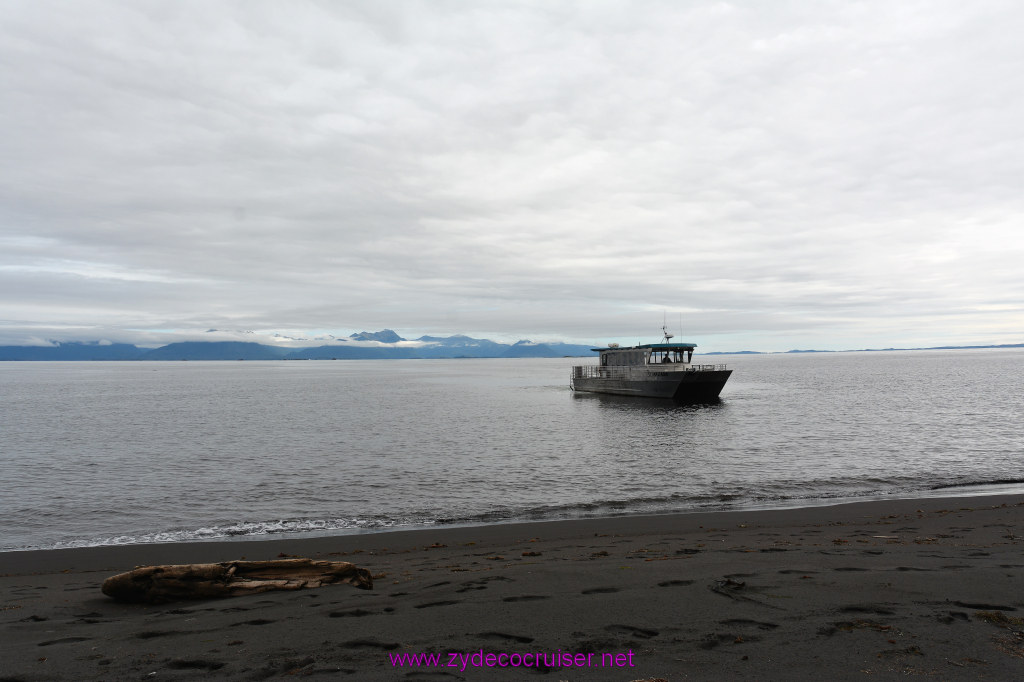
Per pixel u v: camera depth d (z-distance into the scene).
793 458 33.34
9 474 30.56
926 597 8.04
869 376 143.25
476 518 20.36
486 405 76.56
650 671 5.77
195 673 5.96
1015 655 6.08
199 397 95.38
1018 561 10.21
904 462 31.47
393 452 36.84
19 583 11.95
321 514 21.55
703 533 15.70
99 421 57.81
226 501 23.98
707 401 73.44
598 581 9.26
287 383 148.62
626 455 35.22
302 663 6.12
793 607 7.70
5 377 196.88
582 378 99.81
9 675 6.05
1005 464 30.45
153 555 15.10
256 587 9.13
